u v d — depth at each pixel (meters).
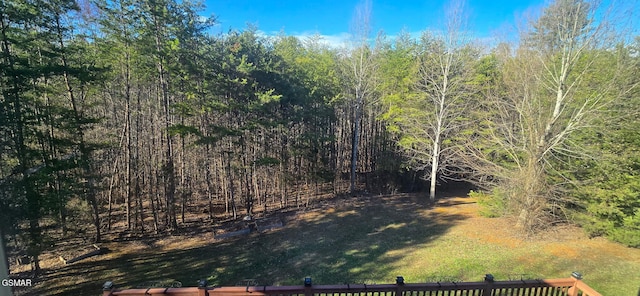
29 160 8.83
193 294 4.86
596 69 9.90
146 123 17.03
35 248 8.57
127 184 14.44
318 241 12.35
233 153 17.23
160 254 11.91
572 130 9.62
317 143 20.83
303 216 16.16
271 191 22.72
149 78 14.70
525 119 11.00
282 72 19.36
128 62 12.90
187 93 13.71
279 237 13.26
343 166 25.50
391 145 22.12
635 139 9.28
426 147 17.84
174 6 12.79
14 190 7.86
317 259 10.55
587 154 9.72
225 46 17.84
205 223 16.22
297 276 9.29
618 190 9.41
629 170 9.47
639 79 9.13
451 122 16.47
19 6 8.77
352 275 8.97
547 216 11.78
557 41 10.55
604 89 9.58
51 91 9.94
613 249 9.57
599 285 7.44
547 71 10.84
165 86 13.58
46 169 8.85
